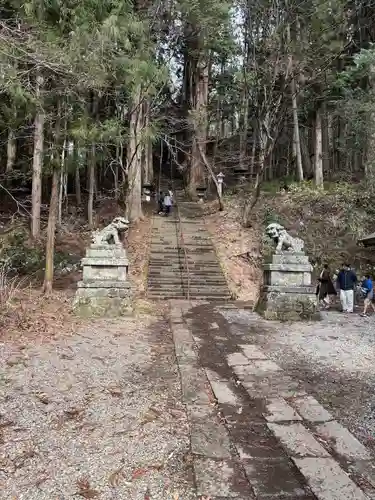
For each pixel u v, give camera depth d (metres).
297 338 7.49
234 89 26.58
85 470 2.96
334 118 26.94
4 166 19.67
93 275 9.23
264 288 10.06
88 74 7.37
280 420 3.83
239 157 27.34
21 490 2.71
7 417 3.74
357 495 2.65
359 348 6.75
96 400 4.24
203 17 15.75
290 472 2.96
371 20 20.39
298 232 18.33
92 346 6.31
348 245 17.45
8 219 17.86
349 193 20.09
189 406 4.15
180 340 7.04
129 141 16.30
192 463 3.08
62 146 10.69
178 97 30.92
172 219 20.80
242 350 6.51
